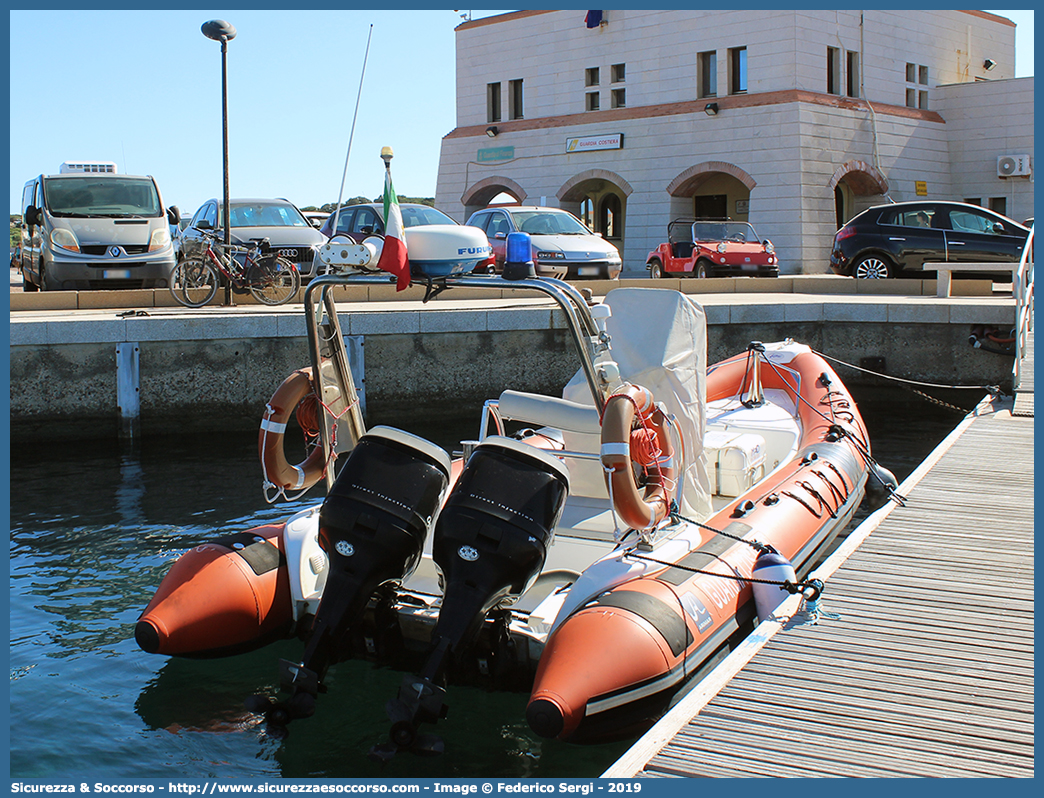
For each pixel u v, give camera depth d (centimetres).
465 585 471
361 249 504
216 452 1162
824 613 518
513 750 474
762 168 3003
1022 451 895
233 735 490
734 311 1441
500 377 1368
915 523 679
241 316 1261
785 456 852
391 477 486
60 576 724
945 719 407
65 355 1205
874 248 1877
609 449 512
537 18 3456
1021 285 1264
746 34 3023
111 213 1622
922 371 1459
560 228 1834
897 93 3250
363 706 517
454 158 3700
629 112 3259
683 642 477
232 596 557
